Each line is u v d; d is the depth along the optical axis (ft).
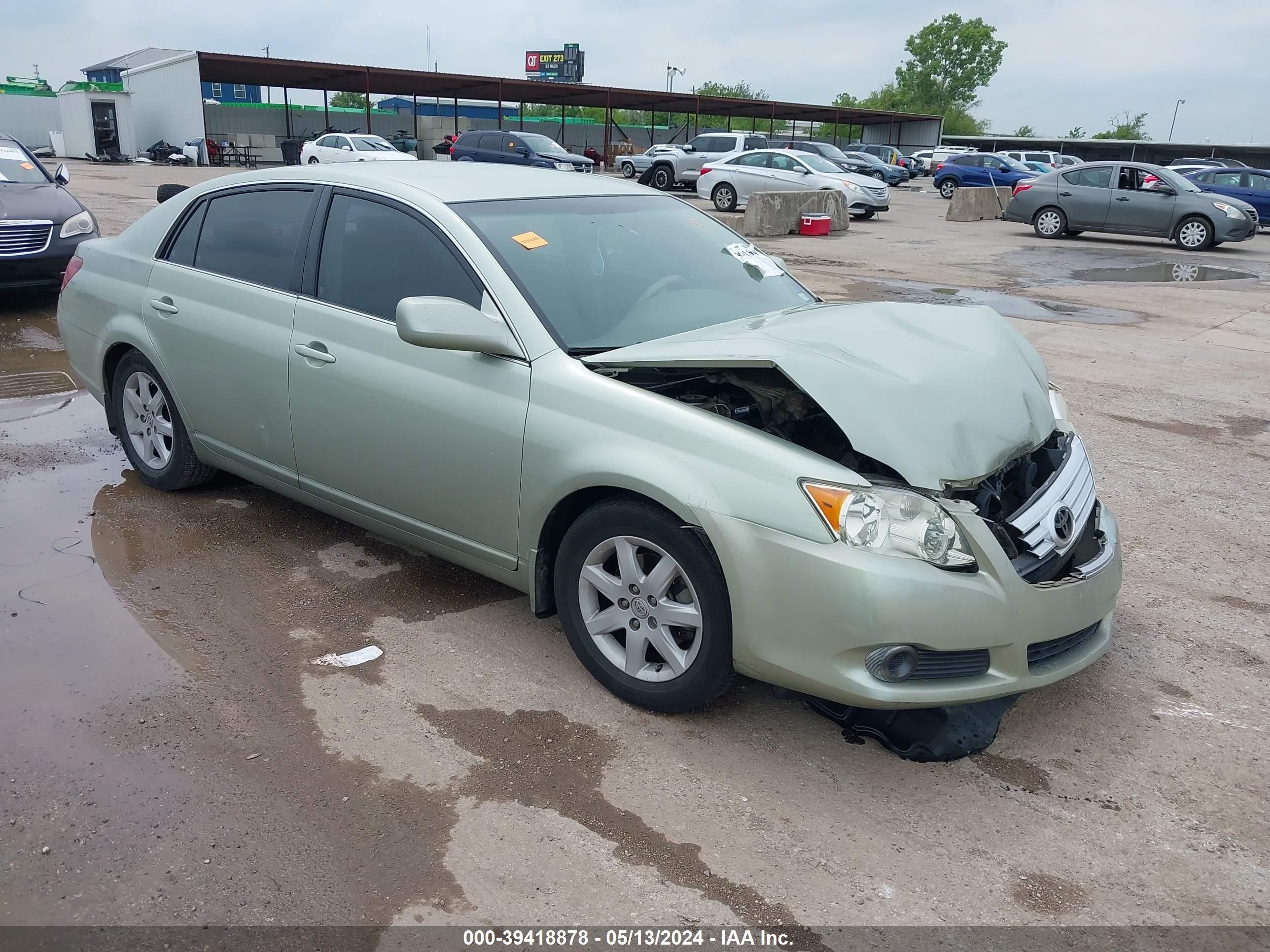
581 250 11.84
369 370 11.58
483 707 10.26
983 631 8.64
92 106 122.31
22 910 7.40
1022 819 8.79
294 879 7.81
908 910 7.69
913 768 9.47
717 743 9.77
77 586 12.51
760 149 90.58
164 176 88.99
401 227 11.76
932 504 8.64
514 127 175.83
